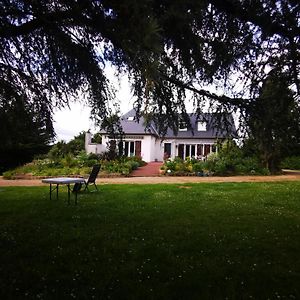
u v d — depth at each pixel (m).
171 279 3.65
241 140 3.39
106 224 6.27
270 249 4.75
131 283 3.55
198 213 7.32
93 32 2.76
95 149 21.19
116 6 2.15
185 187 12.63
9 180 16.48
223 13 3.05
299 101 3.14
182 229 5.87
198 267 4.03
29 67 3.20
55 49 3.16
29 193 10.69
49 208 7.91
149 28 1.96
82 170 18.66
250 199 9.42
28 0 2.61
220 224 6.26
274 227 6.03
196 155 30.14
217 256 4.43
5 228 5.91
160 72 2.37
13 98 3.07
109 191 11.20
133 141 30.55
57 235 5.44
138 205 8.36
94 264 4.11
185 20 2.49
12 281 3.54
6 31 2.74
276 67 3.23
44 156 21.56
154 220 6.62
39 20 2.81
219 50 3.18
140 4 2.01
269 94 3.22
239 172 19.66
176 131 3.73
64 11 2.64
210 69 3.24
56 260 4.26
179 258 4.34
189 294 3.32
